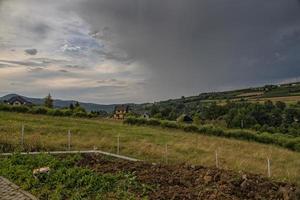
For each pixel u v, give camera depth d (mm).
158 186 13656
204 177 14695
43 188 13414
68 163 17656
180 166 17625
